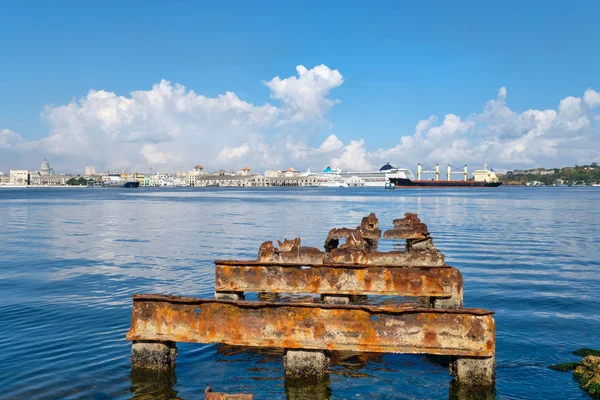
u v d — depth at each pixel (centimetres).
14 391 841
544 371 938
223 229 3881
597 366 911
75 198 11619
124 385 870
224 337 872
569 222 4575
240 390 857
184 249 2697
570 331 1180
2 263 2228
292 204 8431
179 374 923
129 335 900
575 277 1870
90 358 992
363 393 846
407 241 2302
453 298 1190
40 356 1003
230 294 1229
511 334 1156
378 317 848
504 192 17288
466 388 852
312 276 1214
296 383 870
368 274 1206
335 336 854
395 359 1006
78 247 2808
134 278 1861
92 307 1402
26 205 8112
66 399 814
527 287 1677
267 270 1222
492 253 2517
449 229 3856
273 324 868
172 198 11631
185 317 888
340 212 6097
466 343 836
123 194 15388
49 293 1595
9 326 1209
